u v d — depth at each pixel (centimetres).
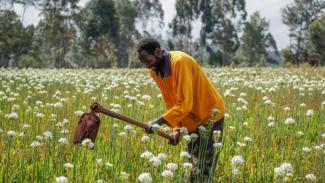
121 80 1728
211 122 515
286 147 749
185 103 498
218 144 511
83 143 486
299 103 1092
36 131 739
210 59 8781
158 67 513
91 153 633
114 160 595
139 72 2578
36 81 1620
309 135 823
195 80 525
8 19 6719
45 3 7362
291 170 466
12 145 681
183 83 498
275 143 768
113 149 627
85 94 1269
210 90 537
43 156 642
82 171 552
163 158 485
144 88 1412
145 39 505
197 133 552
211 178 516
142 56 505
